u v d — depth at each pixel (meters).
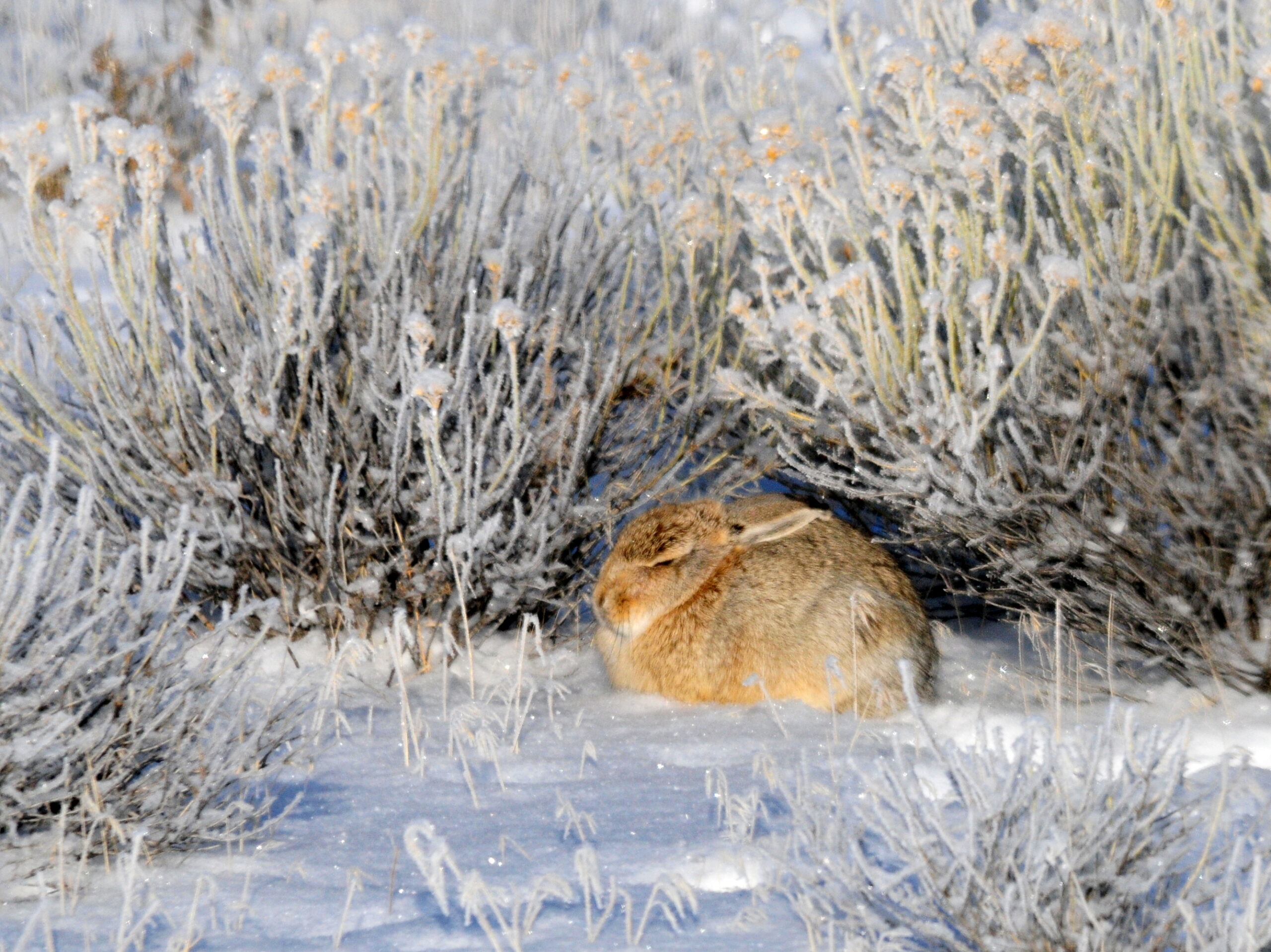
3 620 10.32
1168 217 15.19
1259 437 14.26
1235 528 14.55
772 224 15.62
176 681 11.82
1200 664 15.17
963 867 8.72
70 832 10.73
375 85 17.45
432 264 17.33
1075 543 15.13
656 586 16.02
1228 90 14.53
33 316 16.14
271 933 9.35
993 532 15.66
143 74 32.00
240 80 16.39
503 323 15.34
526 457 16.53
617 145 20.69
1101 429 14.95
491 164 19.33
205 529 16.05
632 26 38.25
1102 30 17.02
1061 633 16.72
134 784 10.97
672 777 13.10
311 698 15.30
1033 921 8.49
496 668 17.28
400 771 13.23
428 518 16.30
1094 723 14.37
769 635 15.84
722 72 23.38
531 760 13.65
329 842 11.23
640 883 10.24
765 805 11.59
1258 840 9.66
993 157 14.83
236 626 16.77
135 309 16.25
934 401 15.35
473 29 37.41
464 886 9.27
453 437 16.92
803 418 16.62
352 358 16.61
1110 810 8.88
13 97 30.73
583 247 18.53
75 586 11.02
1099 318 14.48
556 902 9.89
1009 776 8.94
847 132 18.59
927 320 16.09
